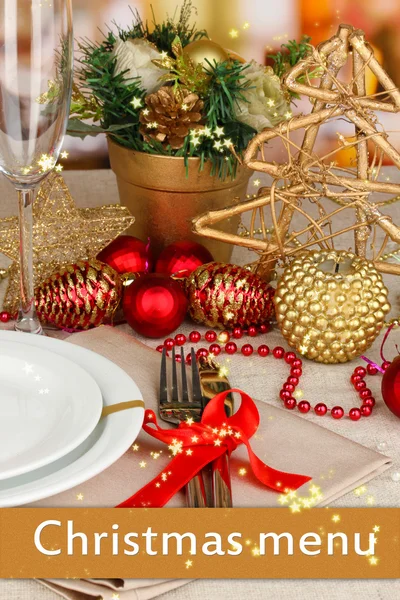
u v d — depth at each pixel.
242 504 0.66
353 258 0.83
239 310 0.85
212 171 0.89
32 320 0.83
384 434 0.75
